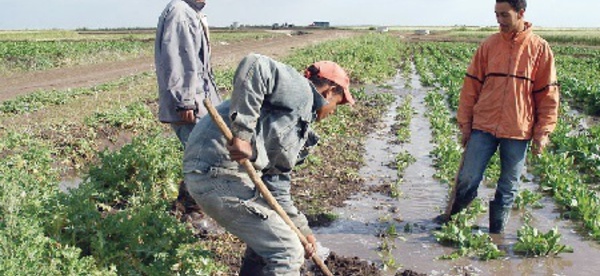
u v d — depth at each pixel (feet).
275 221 12.87
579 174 32.09
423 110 54.24
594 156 32.40
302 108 12.79
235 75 12.18
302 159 14.43
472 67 21.26
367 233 22.25
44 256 14.10
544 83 20.30
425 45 171.53
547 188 28.02
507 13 19.88
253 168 12.48
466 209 23.65
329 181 28.63
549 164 31.24
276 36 229.25
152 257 16.03
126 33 271.90
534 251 20.66
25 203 16.28
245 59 12.20
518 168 21.33
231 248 19.16
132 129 37.42
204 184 12.69
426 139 40.60
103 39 181.68
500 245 21.53
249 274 14.79
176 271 15.80
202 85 19.54
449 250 20.99
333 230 22.40
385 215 24.22
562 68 93.09
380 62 99.55
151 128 38.40
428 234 22.36
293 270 13.01
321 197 25.95
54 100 49.62
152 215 16.79
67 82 70.69
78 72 84.48
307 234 14.33
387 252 20.57
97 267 14.96
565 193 26.14
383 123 46.52
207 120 13.08
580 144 35.50
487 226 23.48
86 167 30.68
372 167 32.35
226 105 13.38
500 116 20.68
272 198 12.76
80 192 17.06
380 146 38.01
